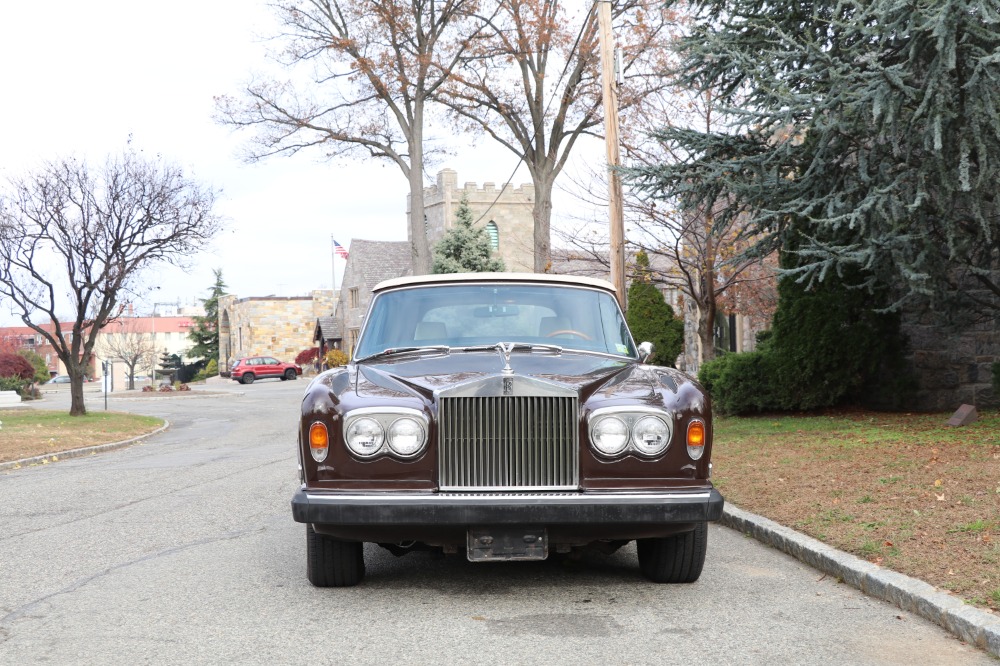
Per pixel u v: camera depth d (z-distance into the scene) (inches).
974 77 380.8
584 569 251.8
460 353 248.5
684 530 214.5
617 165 571.8
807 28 494.3
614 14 1146.0
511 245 2377.0
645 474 211.0
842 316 561.0
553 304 266.8
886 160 446.6
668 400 215.2
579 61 1182.9
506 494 207.3
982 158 399.9
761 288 907.4
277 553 278.2
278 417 1178.0
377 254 2716.5
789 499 315.9
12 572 258.7
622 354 259.0
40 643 191.0
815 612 206.2
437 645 185.0
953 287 514.3
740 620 200.5
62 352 1100.5
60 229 1029.2
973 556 223.6
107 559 273.7
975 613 187.0
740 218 753.0
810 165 460.8
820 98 420.5
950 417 513.7
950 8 362.3
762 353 593.6
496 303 265.7
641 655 177.5
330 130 1238.3
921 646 181.5
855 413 574.2
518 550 208.4
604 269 1031.0
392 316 265.0
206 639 191.8
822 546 253.1
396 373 229.6
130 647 187.3
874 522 267.3
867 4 424.8
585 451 210.4
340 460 209.6
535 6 1145.4
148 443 812.0
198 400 1752.0
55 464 611.8
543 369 227.9
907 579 214.5
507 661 174.9
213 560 269.6
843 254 430.3
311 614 209.5
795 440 459.5
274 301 3036.4
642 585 232.8
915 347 585.3
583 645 183.9
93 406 1605.6
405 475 209.2
